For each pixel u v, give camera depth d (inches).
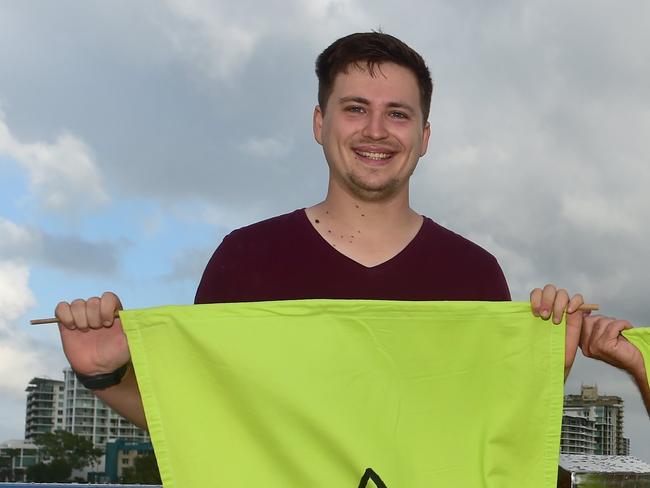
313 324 108.0
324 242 120.1
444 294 118.6
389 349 107.7
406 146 118.6
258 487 103.8
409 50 122.3
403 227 122.3
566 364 112.2
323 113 124.3
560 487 133.6
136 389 115.9
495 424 105.9
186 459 105.0
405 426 104.8
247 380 106.3
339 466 103.6
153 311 108.2
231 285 119.3
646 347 108.1
